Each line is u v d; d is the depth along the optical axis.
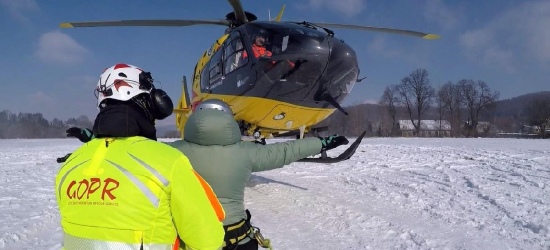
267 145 3.53
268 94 7.56
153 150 1.99
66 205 1.94
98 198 1.87
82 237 1.88
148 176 1.90
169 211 1.95
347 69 7.70
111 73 2.13
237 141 3.35
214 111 3.29
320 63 7.36
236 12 8.45
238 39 7.92
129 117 2.04
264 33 7.51
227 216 3.18
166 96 2.27
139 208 1.86
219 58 8.46
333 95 7.91
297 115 8.06
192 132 3.26
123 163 1.92
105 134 2.03
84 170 1.94
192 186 1.99
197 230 1.98
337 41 7.68
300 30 7.50
